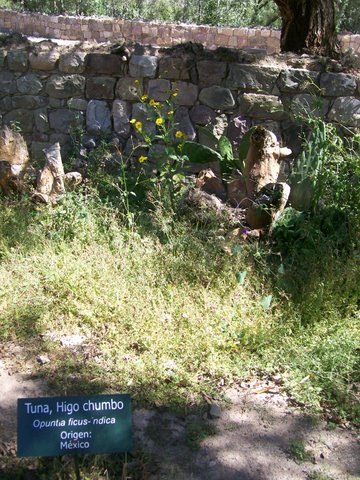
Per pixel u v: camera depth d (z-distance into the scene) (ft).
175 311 12.97
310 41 23.44
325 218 16.65
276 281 14.39
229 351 12.12
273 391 11.31
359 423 10.69
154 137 19.69
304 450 10.11
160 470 9.61
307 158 17.15
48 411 8.62
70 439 8.61
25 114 21.75
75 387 11.10
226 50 19.90
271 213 15.96
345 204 16.97
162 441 10.16
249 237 15.90
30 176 19.19
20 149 19.11
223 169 18.35
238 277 13.65
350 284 13.98
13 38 21.75
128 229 16.42
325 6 23.22
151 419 10.57
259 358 12.07
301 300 13.66
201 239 15.58
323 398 11.18
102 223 16.38
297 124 19.86
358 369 11.82
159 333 12.32
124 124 20.95
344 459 9.99
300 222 16.29
